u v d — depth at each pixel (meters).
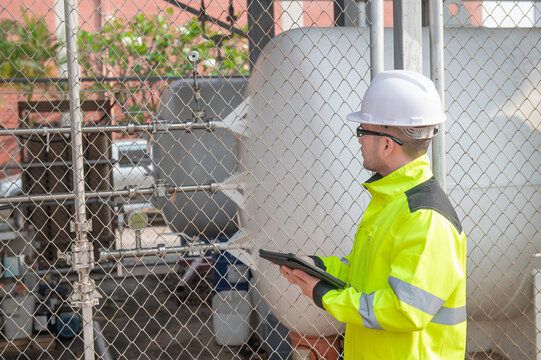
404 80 2.04
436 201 1.92
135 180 9.64
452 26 3.74
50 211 7.68
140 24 10.15
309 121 3.19
